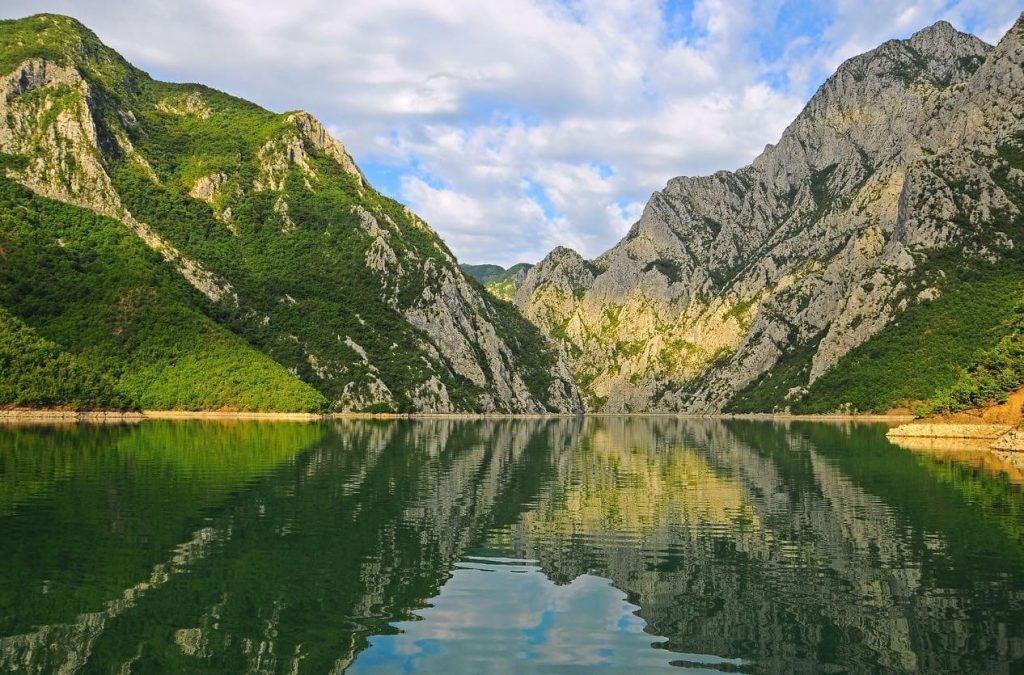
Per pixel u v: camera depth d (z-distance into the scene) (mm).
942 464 83062
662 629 26578
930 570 34500
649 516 48625
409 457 87875
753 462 86562
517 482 65938
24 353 141250
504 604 29344
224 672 22328
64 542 37969
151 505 48844
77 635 25281
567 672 22641
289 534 40906
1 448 83688
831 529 44188
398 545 38969
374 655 23891
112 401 148250
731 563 35906
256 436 114188
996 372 140625
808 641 25438
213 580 31719
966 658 23719
